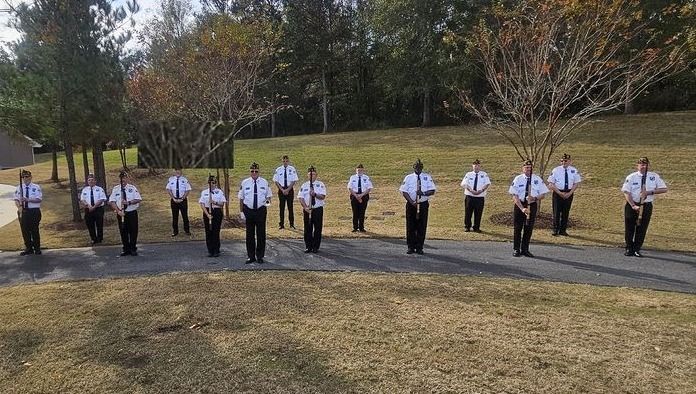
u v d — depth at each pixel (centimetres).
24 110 1345
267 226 1370
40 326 646
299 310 679
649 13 2370
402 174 2227
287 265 937
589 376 498
